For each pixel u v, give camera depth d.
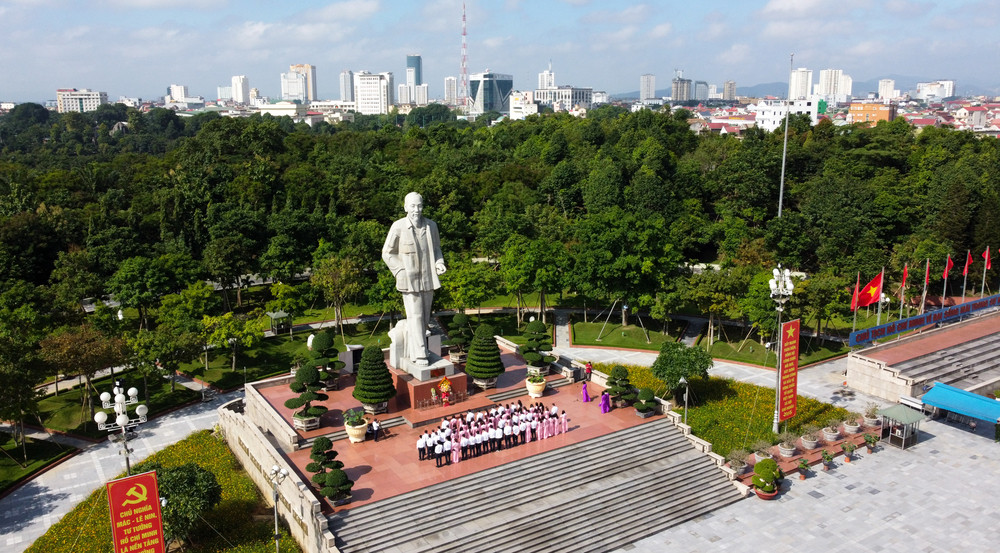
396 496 42.16
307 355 75.06
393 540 39.75
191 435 58.03
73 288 78.81
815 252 103.94
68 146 186.00
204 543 42.81
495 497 43.72
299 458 47.19
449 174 126.31
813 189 113.38
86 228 96.19
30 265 88.38
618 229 78.50
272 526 44.78
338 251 91.38
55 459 53.72
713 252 121.38
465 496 43.25
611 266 78.19
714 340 79.19
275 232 95.75
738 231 107.88
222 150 130.88
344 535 39.34
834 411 61.41
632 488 46.31
